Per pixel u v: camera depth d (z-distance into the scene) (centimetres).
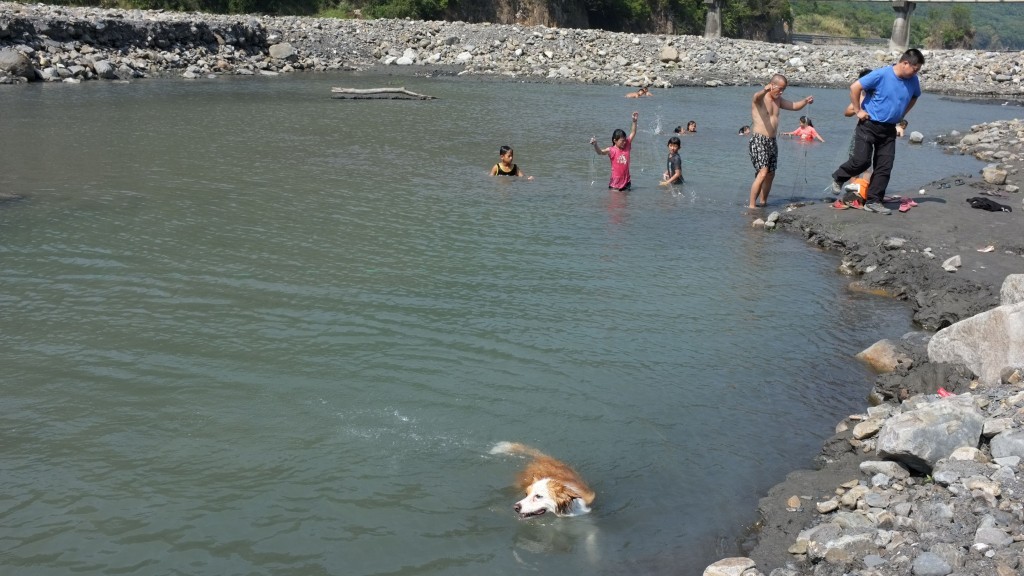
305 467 588
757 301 946
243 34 3650
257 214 1213
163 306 857
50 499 542
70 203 1231
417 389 702
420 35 4166
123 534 511
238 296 890
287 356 754
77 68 2891
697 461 616
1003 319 689
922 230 1166
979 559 446
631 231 1207
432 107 2616
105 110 2203
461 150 1839
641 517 549
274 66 3553
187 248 1041
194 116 2180
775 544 514
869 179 1321
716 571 476
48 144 1697
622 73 3916
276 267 984
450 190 1427
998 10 17475
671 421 670
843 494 552
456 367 743
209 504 544
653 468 605
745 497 573
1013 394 628
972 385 692
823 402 714
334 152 1752
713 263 1077
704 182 1581
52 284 906
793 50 4644
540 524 536
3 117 2006
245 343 777
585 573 493
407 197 1359
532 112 2581
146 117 2119
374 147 1834
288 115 2284
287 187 1396
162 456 596
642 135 2186
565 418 667
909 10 5431
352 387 702
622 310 895
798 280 1026
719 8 6256
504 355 771
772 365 781
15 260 974
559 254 1080
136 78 3052
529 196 1406
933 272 1002
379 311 862
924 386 710
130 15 3603
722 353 801
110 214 1180
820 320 900
